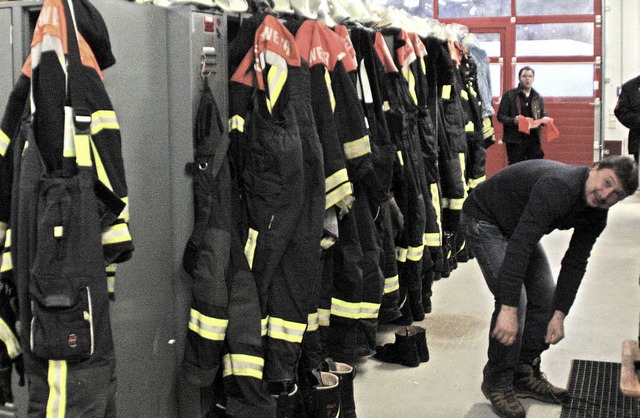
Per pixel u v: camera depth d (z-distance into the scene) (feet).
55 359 7.33
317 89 10.73
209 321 9.34
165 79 9.62
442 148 17.63
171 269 9.87
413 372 13.37
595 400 12.12
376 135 12.60
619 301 17.76
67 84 7.61
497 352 11.34
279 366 9.94
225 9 10.35
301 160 9.86
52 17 7.67
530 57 36.09
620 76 36.29
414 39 15.87
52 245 7.30
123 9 8.92
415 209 14.40
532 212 9.93
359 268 11.64
